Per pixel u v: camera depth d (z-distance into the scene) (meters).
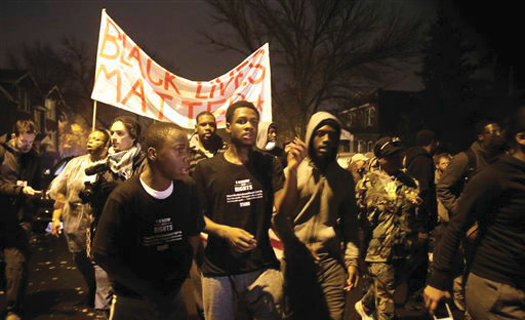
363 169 6.25
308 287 3.24
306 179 3.20
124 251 2.39
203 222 2.73
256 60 6.28
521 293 2.38
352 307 5.11
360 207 4.09
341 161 8.38
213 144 4.74
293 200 2.95
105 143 4.45
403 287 5.43
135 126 4.10
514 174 2.37
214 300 2.94
